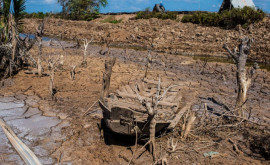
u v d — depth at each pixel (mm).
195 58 21969
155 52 23625
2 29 11188
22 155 5125
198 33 29766
